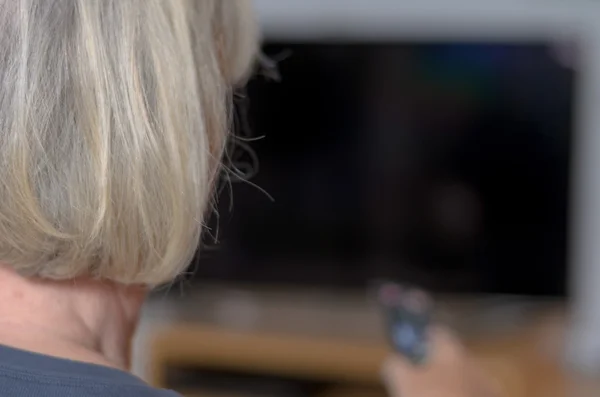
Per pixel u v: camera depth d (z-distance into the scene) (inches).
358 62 63.1
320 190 65.4
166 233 18.1
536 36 61.1
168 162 17.7
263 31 64.1
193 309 70.2
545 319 69.8
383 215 65.1
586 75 64.6
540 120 61.8
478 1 69.5
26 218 17.1
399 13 70.9
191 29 19.4
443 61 62.1
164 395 17.8
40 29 17.1
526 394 57.7
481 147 62.8
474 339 66.4
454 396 42.1
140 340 67.6
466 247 64.5
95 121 17.0
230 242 67.1
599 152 67.2
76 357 18.2
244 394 66.8
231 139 26.6
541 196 62.8
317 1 71.8
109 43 17.2
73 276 18.6
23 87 16.8
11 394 16.4
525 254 64.0
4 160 16.8
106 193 17.1
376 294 66.4
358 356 61.1
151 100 17.6
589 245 69.1
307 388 67.8
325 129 64.4
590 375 65.0
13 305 18.7
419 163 63.8
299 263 66.9
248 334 64.2
